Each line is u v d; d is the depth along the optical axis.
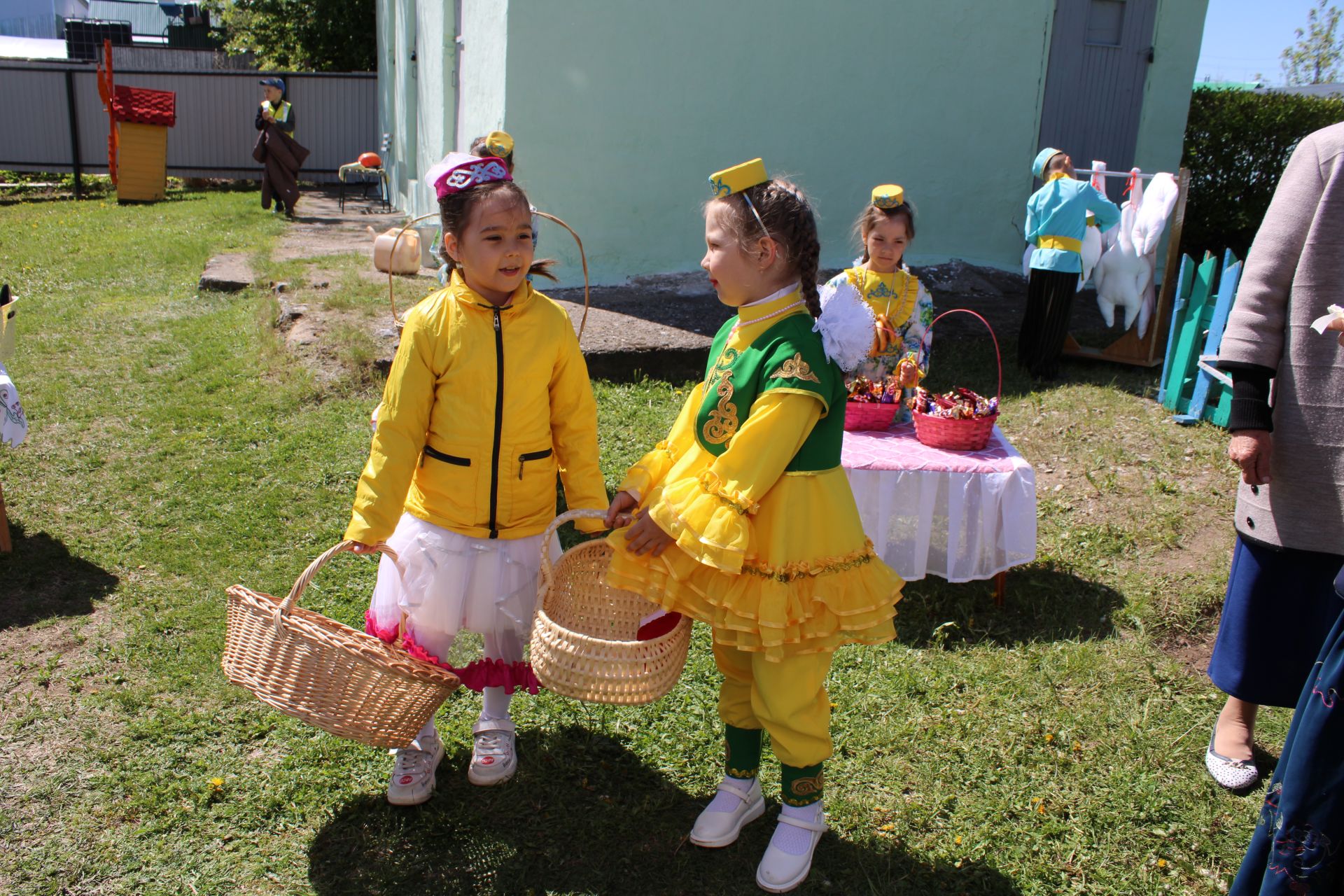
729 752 2.68
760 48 8.30
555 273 8.11
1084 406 6.14
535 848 2.62
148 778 2.80
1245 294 2.70
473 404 2.51
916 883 2.56
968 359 7.01
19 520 4.30
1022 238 9.79
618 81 7.88
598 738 3.07
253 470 4.82
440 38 10.12
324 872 2.52
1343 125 2.57
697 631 3.67
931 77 9.02
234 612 2.45
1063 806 2.85
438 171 2.47
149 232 10.73
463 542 2.56
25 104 15.42
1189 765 3.05
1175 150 10.14
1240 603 2.85
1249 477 2.70
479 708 3.19
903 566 3.95
